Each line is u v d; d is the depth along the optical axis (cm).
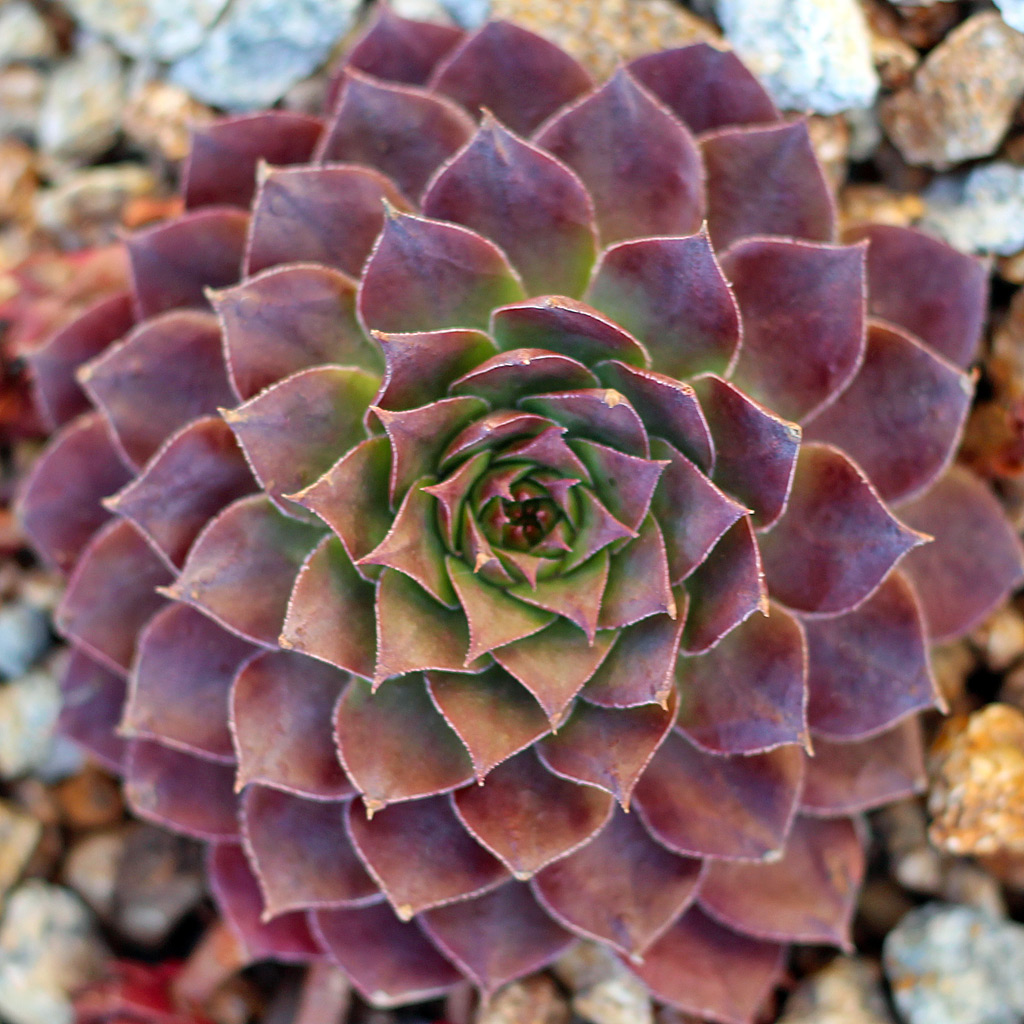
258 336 27
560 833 27
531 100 29
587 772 27
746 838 27
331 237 28
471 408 27
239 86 32
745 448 27
